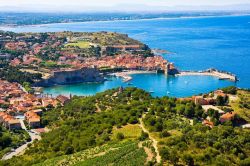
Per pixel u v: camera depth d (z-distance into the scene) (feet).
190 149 643.04
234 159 614.75
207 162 599.98
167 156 612.29
